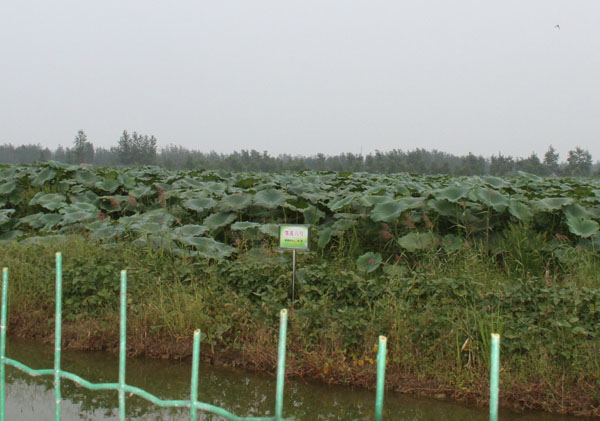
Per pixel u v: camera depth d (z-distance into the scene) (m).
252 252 6.98
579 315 4.49
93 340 5.17
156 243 6.94
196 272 6.07
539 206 7.58
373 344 4.52
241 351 4.89
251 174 18.20
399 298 5.02
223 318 5.10
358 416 3.95
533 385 4.05
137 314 5.28
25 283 5.79
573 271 6.42
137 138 79.69
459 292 4.92
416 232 7.49
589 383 3.99
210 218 8.59
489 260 6.91
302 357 4.64
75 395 4.26
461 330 4.45
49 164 11.95
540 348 4.16
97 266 5.85
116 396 4.26
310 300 5.23
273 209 8.95
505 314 4.62
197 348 2.18
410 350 4.45
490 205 7.35
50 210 10.33
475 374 4.17
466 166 59.53
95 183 11.77
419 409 4.02
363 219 7.98
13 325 5.54
